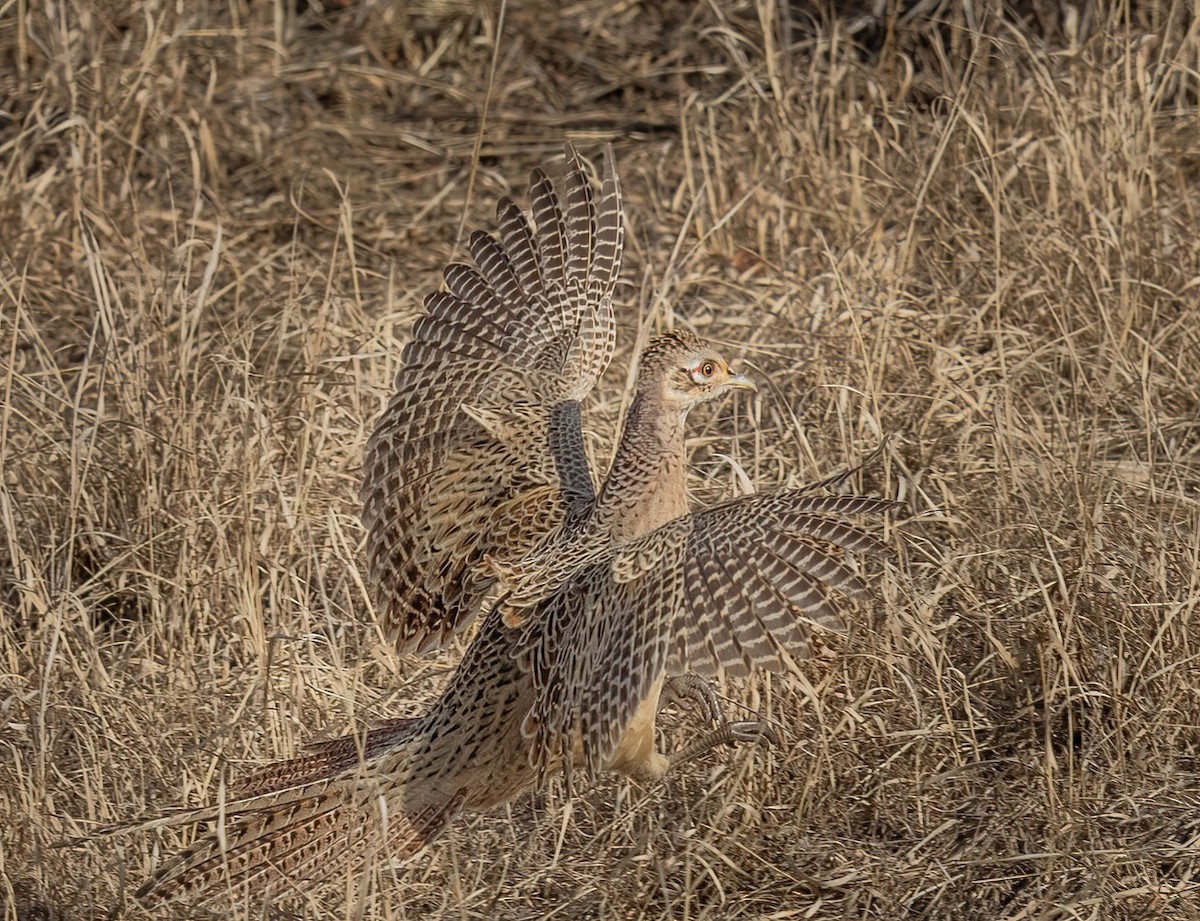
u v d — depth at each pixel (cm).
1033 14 3117
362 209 2878
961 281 2373
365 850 1412
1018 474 1900
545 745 1380
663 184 2900
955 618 1739
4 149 2728
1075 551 1791
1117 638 1725
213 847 1384
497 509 1498
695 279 2417
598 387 2242
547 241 1619
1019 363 2155
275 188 2953
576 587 1397
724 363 1505
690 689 1559
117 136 2723
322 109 3198
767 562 1268
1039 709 1712
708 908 1465
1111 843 1534
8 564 1991
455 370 1560
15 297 2283
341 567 1933
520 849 1570
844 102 2841
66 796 1603
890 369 2194
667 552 1319
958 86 2705
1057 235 2333
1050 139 2488
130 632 1875
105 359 2091
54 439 2075
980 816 1583
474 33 3450
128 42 3014
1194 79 2783
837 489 1862
